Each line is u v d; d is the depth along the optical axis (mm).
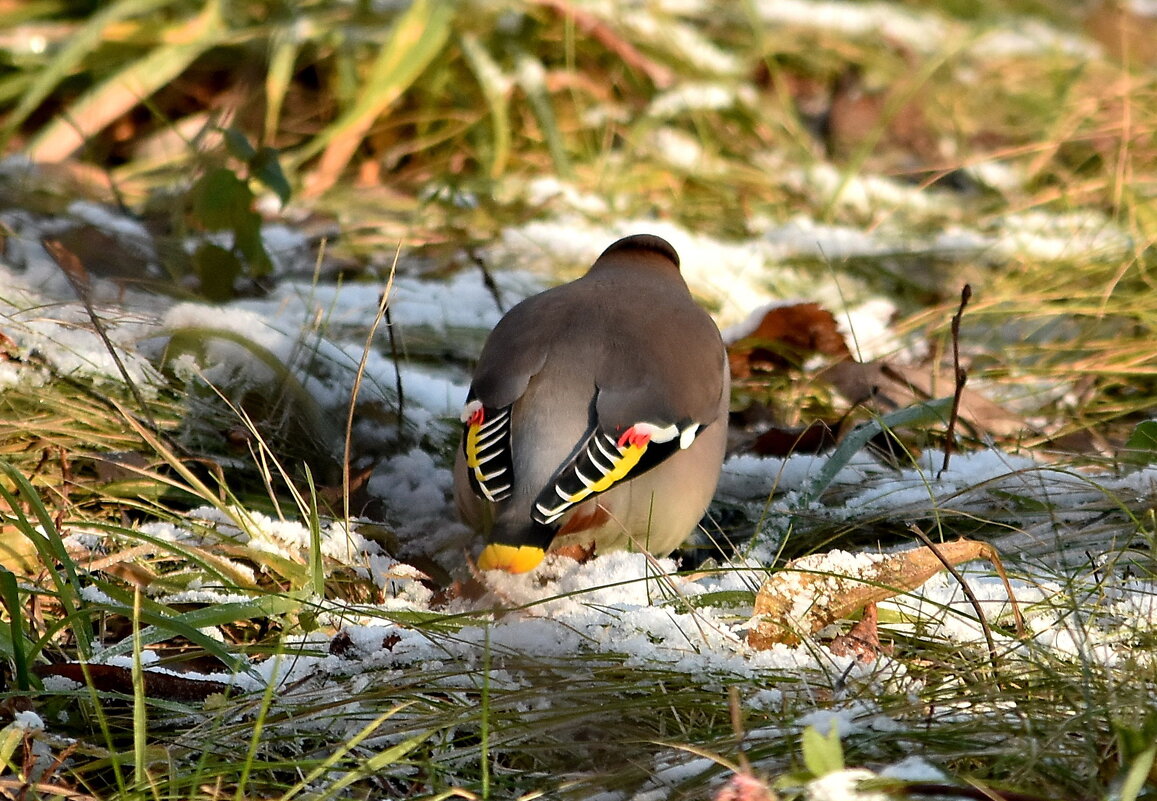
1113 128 16781
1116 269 13930
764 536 9172
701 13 19219
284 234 14734
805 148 17391
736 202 16547
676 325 8656
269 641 7250
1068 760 5656
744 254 14734
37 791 5508
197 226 13766
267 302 12594
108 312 10875
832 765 5039
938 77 19234
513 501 7871
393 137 16984
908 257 14742
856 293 14133
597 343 8336
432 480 10141
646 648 6730
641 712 6191
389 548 8992
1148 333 13164
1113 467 10086
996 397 12148
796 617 7066
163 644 7312
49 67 15250
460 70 17312
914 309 14023
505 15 17453
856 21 19578
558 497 7816
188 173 14891
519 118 17391
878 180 17281
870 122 18906
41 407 9508
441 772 5883
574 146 17312
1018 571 8086
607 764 5902
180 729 6320
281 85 15922
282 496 9648
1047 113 18344
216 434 10000
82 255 12508
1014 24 20234
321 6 17016
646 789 5664
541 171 16922
